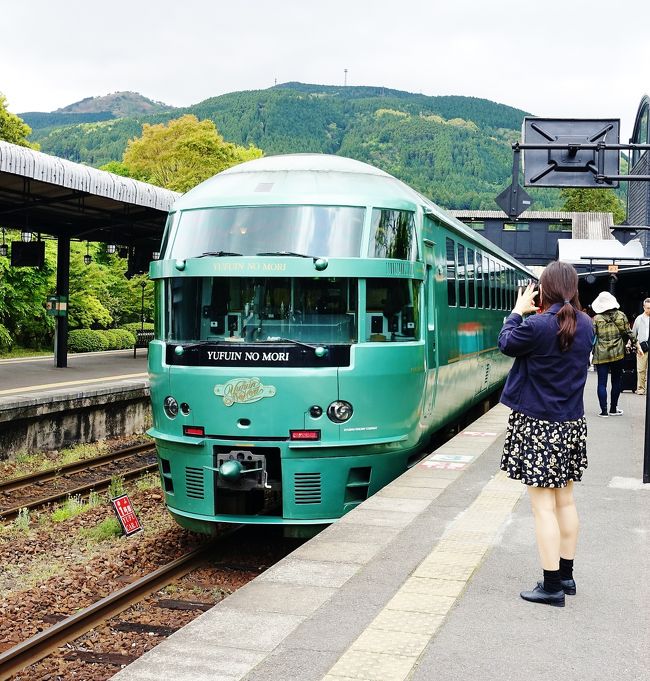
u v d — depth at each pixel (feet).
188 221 31.09
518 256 182.39
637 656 14.43
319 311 29.32
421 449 34.91
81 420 55.98
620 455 34.22
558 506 17.46
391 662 14.15
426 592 17.70
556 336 16.31
